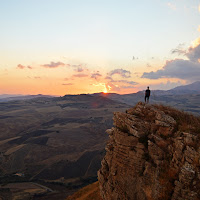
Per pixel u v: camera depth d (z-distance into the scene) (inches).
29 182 4384.8
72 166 5516.7
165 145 606.9
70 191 3838.6
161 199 527.5
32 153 6515.8
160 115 681.0
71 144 7529.5
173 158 558.6
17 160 5915.4
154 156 604.1
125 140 706.2
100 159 5969.5
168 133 632.4
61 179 4709.6
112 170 725.9
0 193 3395.7
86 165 5625.0
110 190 714.8
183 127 613.9
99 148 7012.8
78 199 1021.2
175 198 494.9
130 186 640.4
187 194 478.3
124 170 677.9
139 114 766.5
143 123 704.4
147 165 609.9
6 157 6053.2
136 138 681.6
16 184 4138.8
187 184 490.3
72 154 6491.1
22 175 4842.5
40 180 4571.9
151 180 582.9
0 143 7559.1
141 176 620.1
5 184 4062.5
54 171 5191.9
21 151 6565.0
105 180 799.7
